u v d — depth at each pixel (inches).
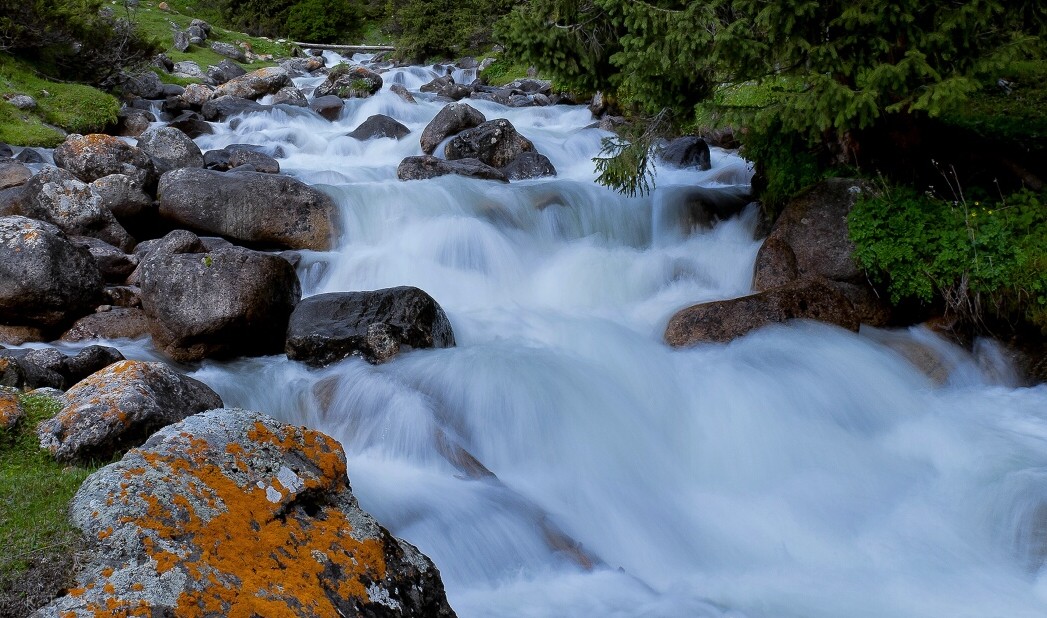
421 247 429.7
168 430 157.9
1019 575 227.3
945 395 323.3
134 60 796.0
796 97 341.1
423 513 226.1
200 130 716.7
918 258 348.2
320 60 1223.5
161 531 137.5
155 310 317.7
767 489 271.3
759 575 226.5
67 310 329.1
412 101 861.2
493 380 290.0
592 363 319.6
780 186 420.5
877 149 394.3
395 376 293.1
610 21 392.2
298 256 412.5
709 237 452.8
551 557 221.8
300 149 676.1
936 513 254.2
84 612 122.3
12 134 573.3
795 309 342.3
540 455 274.2
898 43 325.7
